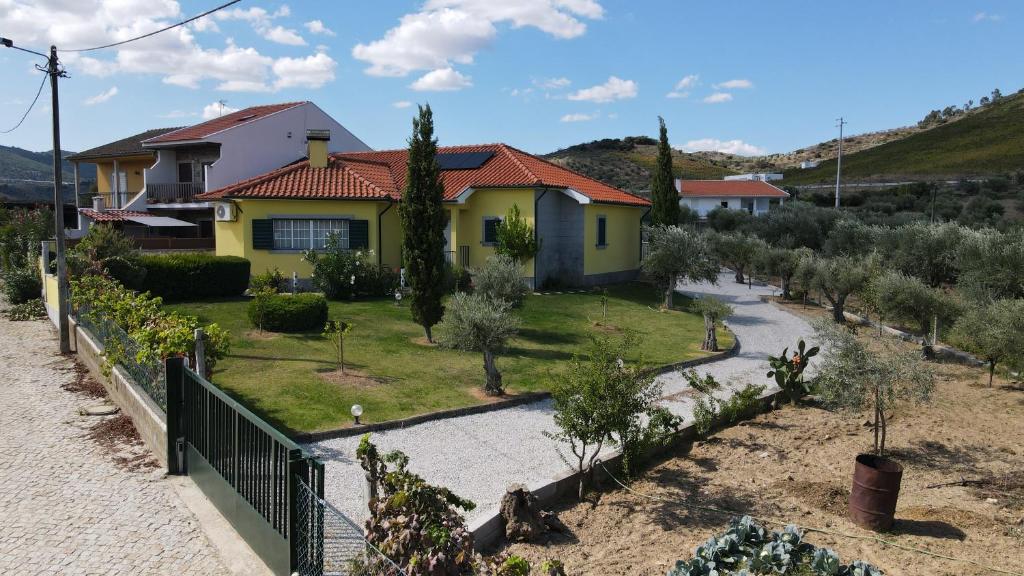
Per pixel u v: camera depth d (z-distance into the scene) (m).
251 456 7.26
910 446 11.85
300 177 25.30
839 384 11.24
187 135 32.66
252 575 6.75
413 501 6.41
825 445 11.89
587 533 8.49
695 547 8.10
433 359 15.95
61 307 16.55
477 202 26.19
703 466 10.91
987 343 15.23
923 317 18.67
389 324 19.11
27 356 16.06
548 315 21.69
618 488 9.98
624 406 9.48
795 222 42.88
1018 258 21.81
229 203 23.53
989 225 40.72
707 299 19.14
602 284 28.94
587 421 9.43
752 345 20.23
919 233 28.55
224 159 30.80
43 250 21.77
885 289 19.06
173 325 11.02
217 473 8.17
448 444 10.98
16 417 11.56
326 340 16.86
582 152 129.12
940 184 65.44
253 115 35.97
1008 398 14.66
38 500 8.38
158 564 6.93
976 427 12.81
